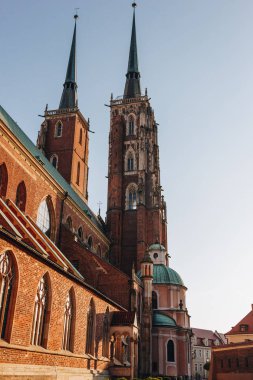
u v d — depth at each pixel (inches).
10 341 949.2
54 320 1200.8
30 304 1058.1
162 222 3722.9
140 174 3622.0
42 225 2101.4
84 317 1467.8
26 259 1045.2
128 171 3745.1
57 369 1175.0
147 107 4045.3
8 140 1731.1
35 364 1057.5
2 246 940.0
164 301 3056.1
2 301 951.6
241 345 2357.3
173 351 2765.7
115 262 3314.5
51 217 2213.3
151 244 3408.0
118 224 3464.6
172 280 3142.2
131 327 1838.1
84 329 1462.8
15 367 949.8
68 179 3302.2
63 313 1282.0
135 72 4313.5
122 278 2191.2
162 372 2669.8
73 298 1371.8
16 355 963.3
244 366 2295.8
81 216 2642.7
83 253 2237.9
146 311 2591.0
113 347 1888.5
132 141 3865.7
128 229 3489.2
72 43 4106.8
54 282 1212.5
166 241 3722.9
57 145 3444.9
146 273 2694.4
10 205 1652.3
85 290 1487.5
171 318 2940.5
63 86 3900.1
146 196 3597.4
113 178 3673.7
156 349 2733.8
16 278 1000.9
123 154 3826.3
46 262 1155.3
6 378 906.1
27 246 1035.9
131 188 3673.7
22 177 1849.2
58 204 2278.5
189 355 2992.1
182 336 2874.0
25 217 1658.5
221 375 2532.0
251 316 3614.7
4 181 1710.1
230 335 3508.9
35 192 1987.0
